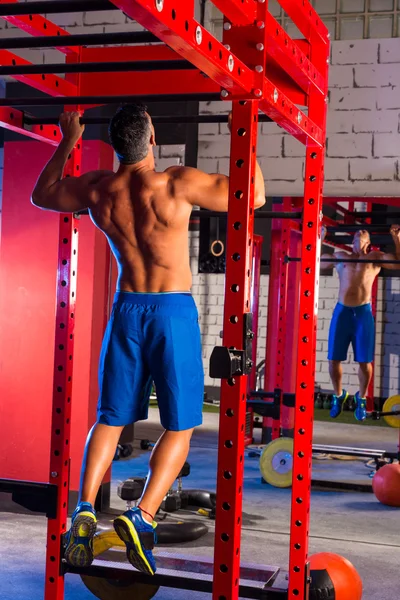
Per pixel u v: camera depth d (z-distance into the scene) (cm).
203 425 921
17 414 514
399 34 656
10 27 620
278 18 703
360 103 641
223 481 224
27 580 374
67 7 179
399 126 634
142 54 323
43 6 181
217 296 1170
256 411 627
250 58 221
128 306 248
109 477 522
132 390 251
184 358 246
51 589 294
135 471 644
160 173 249
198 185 245
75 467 501
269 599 285
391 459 666
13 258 517
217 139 673
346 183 644
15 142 518
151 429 886
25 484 297
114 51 326
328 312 1164
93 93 326
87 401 500
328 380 1166
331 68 646
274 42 238
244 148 223
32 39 205
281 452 611
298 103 314
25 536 450
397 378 1118
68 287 304
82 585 378
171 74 319
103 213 254
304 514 291
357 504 566
